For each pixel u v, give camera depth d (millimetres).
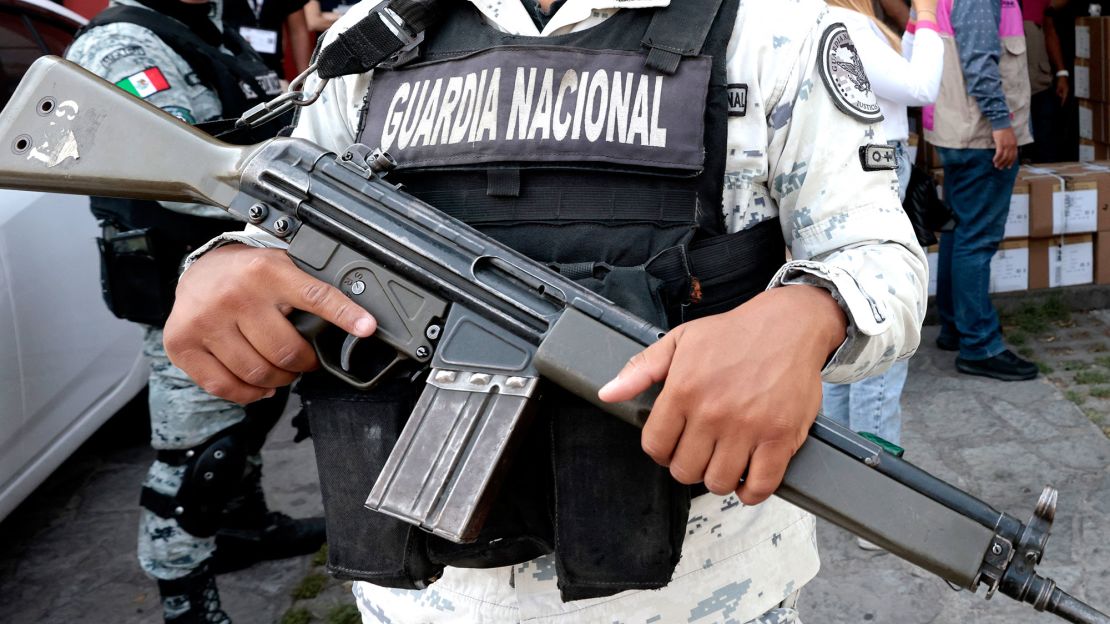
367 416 1124
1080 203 4387
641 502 1053
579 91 1077
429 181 1129
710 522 1174
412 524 1091
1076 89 5387
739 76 1064
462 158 1097
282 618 2656
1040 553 863
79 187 1211
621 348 950
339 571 1168
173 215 2094
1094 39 5172
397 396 1117
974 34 3549
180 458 2225
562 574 1072
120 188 1200
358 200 1092
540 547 1134
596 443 1047
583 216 1072
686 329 885
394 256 1068
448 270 1046
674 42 1065
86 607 2742
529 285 1013
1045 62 5336
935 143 3785
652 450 893
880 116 1074
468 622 1218
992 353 3865
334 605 2699
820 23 1073
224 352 1066
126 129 1195
